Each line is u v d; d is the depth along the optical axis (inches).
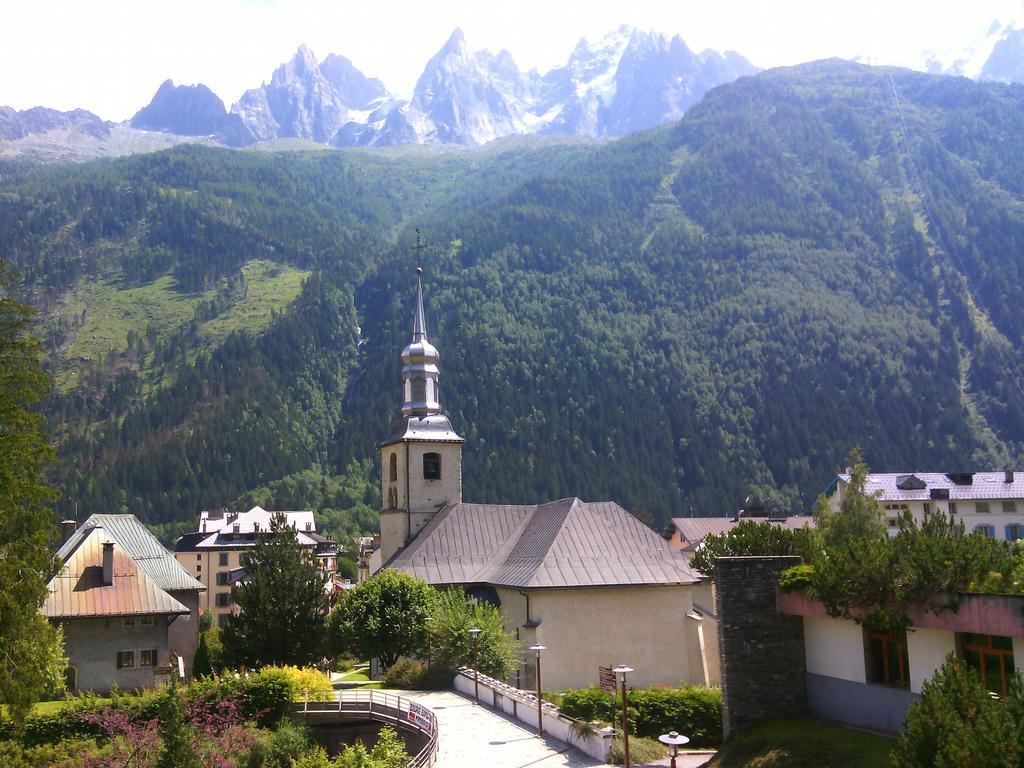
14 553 1425.9
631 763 1432.1
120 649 2428.6
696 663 2222.0
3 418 1464.1
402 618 2304.4
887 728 1263.5
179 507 7677.2
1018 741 853.8
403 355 3038.9
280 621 2417.6
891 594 1201.4
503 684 1966.0
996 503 4547.2
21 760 1669.5
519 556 2405.3
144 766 1566.2
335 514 7628.0
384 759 1539.1
